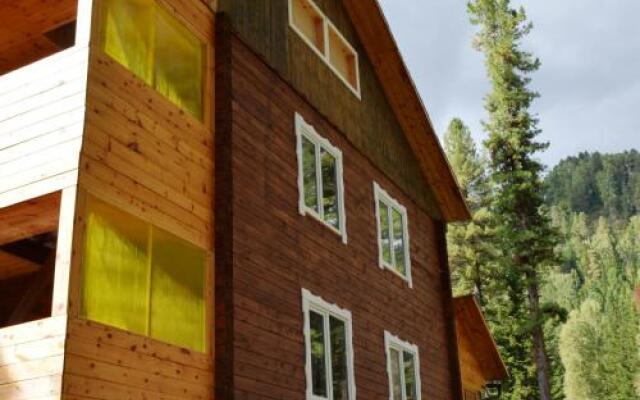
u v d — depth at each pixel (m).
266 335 10.91
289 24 14.01
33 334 7.57
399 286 16.67
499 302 40.25
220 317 10.03
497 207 33.44
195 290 9.83
